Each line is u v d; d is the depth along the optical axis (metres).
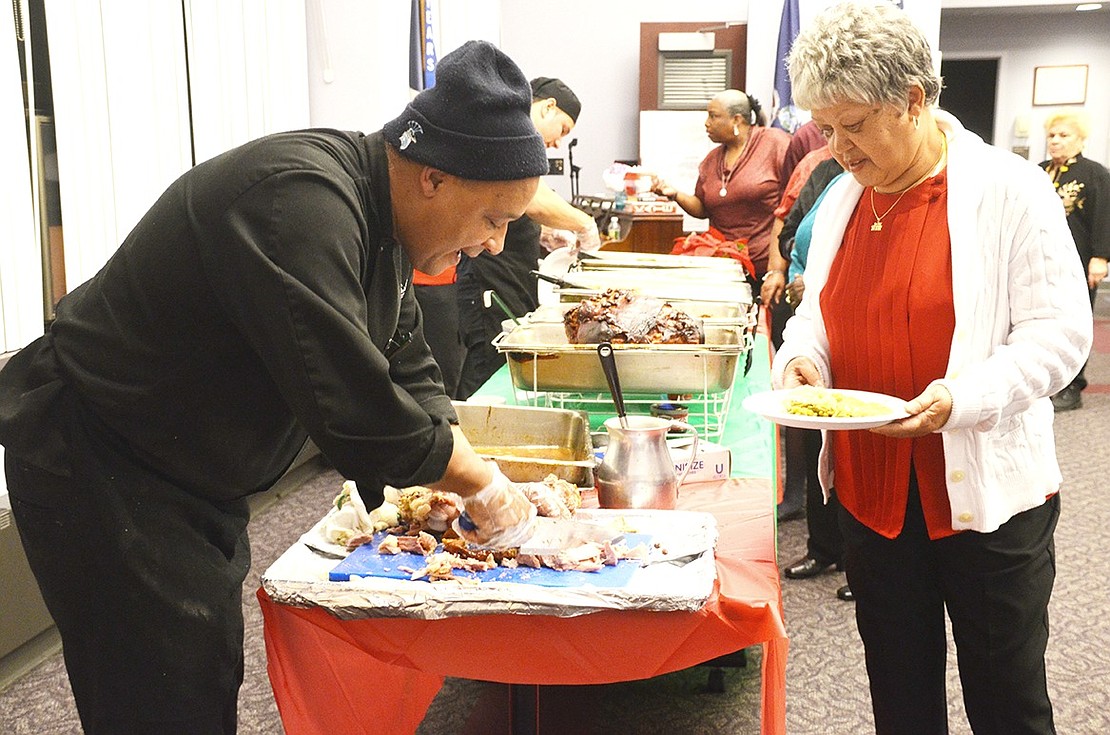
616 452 1.69
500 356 3.86
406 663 1.42
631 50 7.33
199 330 1.29
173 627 1.41
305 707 1.50
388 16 4.69
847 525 1.76
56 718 2.50
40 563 1.43
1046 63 11.43
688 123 6.91
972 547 1.60
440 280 3.67
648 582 1.35
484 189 1.28
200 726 1.46
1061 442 5.25
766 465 1.97
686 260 3.57
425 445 1.24
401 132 1.28
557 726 2.41
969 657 1.67
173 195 1.29
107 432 1.38
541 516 1.55
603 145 7.48
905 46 1.45
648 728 2.45
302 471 4.46
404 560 1.44
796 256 3.32
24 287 3.04
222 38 3.99
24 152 3.02
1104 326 9.05
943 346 1.57
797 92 1.54
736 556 1.50
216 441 1.37
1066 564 3.52
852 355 1.71
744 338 2.35
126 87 3.47
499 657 1.40
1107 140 11.46
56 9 3.16
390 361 1.49
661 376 2.13
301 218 1.19
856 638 2.91
